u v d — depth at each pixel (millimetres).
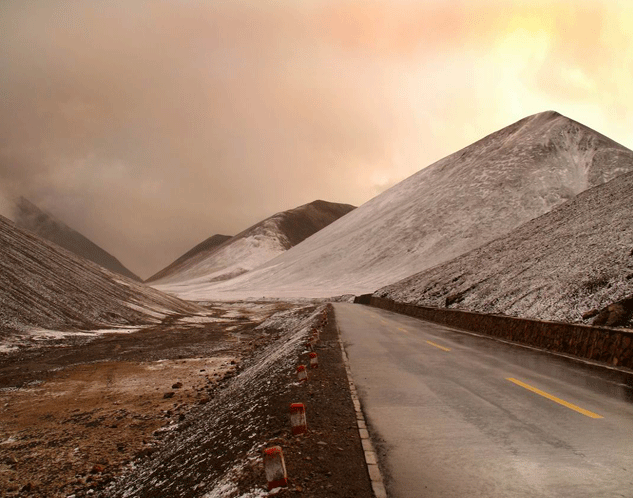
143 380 20312
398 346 16984
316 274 123375
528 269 27812
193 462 7141
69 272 50906
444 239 104188
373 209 154500
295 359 14180
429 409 7918
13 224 56250
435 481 4871
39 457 10805
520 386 9664
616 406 7883
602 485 4680
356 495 4473
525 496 4461
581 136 127188
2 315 34219
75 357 27141
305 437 6359
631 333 11672
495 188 114125
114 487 8625
